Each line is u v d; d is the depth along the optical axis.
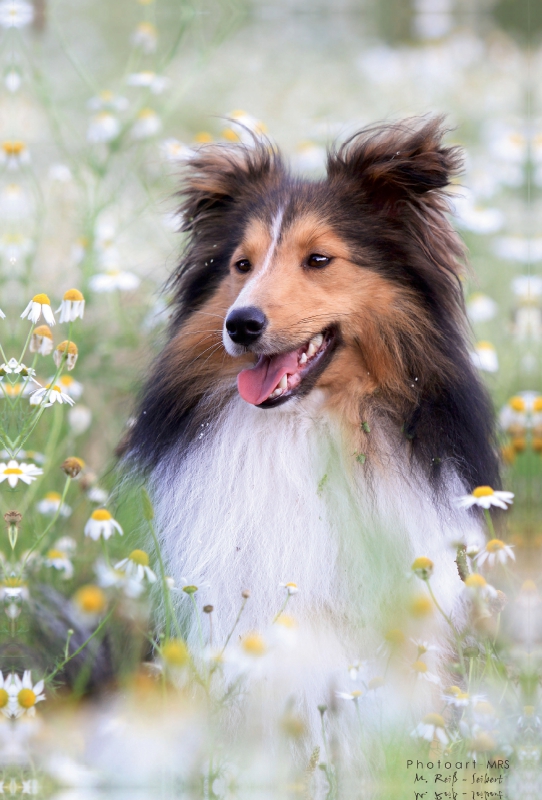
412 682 4.64
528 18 18.62
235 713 4.86
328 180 5.52
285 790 4.59
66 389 6.48
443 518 5.07
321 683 4.83
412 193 5.33
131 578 5.24
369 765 4.69
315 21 19.16
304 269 5.17
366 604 4.88
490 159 11.59
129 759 4.80
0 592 5.81
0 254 8.15
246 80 15.82
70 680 5.54
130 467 5.72
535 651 5.43
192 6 12.50
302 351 5.10
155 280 8.83
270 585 4.99
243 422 5.24
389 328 5.18
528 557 6.41
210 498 5.20
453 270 5.50
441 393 5.23
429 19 19.22
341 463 5.08
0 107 11.01
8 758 4.83
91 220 7.80
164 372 5.54
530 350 8.70
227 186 5.86
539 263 10.15
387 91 15.32
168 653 4.46
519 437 6.98
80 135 11.48
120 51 15.77
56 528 6.39
